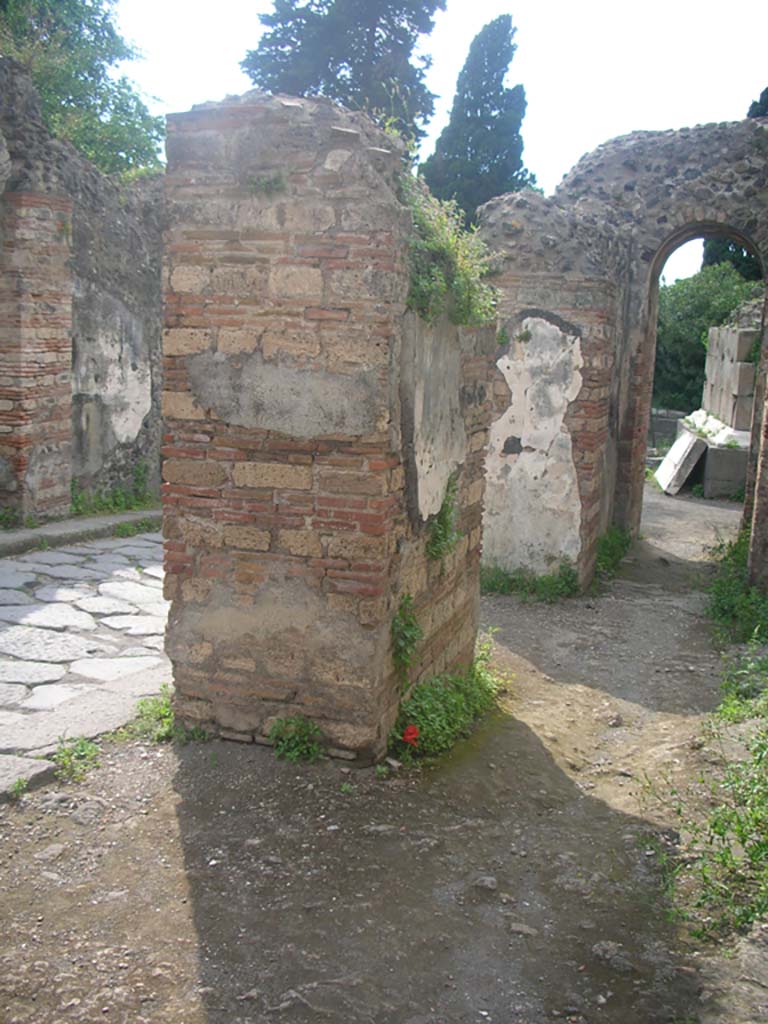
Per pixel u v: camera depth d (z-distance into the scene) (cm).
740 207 1059
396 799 429
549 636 772
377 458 429
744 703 583
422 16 1905
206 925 336
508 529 903
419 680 512
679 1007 303
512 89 2205
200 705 470
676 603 895
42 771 426
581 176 1108
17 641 624
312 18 1897
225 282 436
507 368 880
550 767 500
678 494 1623
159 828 395
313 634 448
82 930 331
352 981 311
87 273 1022
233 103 431
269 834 394
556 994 312
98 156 1841
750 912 343
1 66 888
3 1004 294
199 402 447
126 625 675
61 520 980
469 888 370
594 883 382
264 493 445
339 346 425
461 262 489
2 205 891
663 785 481
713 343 1898
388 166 429
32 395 926
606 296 867
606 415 924
